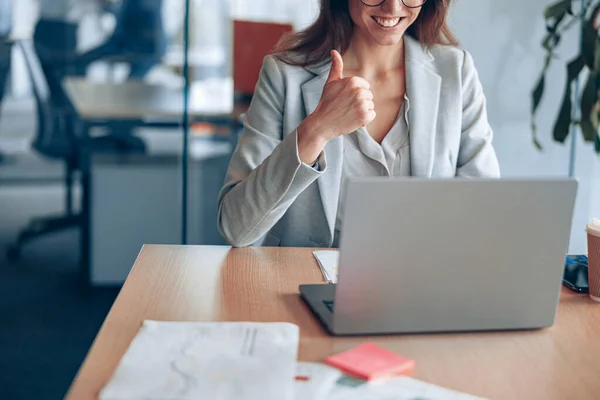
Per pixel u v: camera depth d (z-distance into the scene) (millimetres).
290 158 1591
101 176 3279
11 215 3320
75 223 3334
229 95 3129
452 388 1060
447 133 1969
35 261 3346
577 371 1130
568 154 3219
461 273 1215
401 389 1033
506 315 1258
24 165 3271
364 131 1908
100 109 3227
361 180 1139
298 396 998
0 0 3137
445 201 1169
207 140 3174
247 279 1481
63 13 3174
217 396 980
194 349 1116
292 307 1338
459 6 3016
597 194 3256
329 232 1892
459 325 1248
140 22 3135
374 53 1974
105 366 1079
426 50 2020
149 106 3189
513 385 1076
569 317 1352
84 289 3373
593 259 1416
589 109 3016
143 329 1186
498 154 3170
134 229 3314
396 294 1205
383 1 1821
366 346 1146
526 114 3150
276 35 3082
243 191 1664
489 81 3100
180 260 1587
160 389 996
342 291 1188
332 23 1957
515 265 1230
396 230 1170
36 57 3188
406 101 1940
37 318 3193
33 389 2666
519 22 3074
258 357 1093
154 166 3240
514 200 1192
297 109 1925
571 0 2971
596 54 2975
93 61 3197
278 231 1938
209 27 3084
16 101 3221
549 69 3143
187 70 3111
